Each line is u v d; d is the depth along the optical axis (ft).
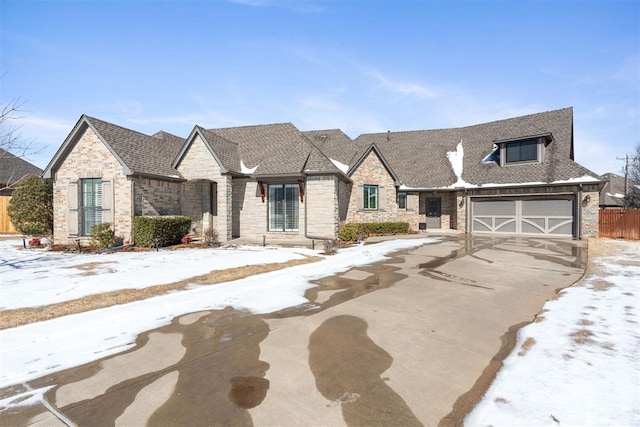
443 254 41.86
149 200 50.31
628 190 137.90
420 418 10.48
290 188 57.16
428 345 15.79
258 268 32.58
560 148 68.03
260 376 13.08
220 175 54.65
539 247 48.08
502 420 10.27
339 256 40.52
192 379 12.90
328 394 11.84
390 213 72.08
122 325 18.35
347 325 18.28
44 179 53.52
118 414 10.81
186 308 21.13
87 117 48.21
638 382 12.21
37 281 27.50
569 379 12.50
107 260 37.52
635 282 27.17
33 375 13.25
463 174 77.41
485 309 20.86
